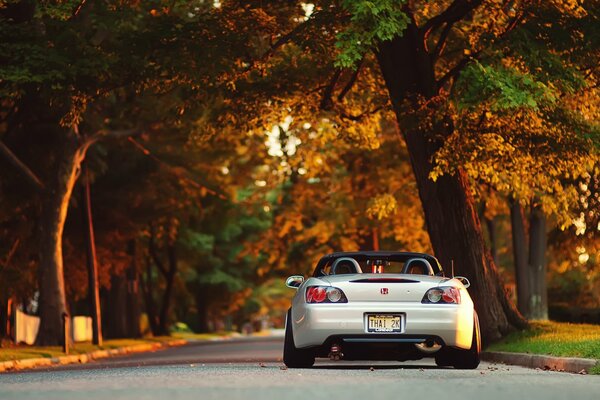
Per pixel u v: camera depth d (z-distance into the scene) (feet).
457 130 138.92
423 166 152.35
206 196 357.61
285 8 156.76
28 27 157.69
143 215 296.51
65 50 153.89
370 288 89.66
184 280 483.92
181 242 387.34
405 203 247.09
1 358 157.89
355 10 118.83
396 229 264.31
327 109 172.35
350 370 89.30
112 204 286.25
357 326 88.84
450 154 138.21
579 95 149.89
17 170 225.15
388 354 90.94
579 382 74.43
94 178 263.90
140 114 243.19
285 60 168.66
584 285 377.71
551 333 142.72
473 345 93.20
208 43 150.92
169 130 263.90
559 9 133.39
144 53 151.33
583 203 194.59
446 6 157.89
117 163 288.71
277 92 167.22
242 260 524.52
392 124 238.07
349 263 95.25
